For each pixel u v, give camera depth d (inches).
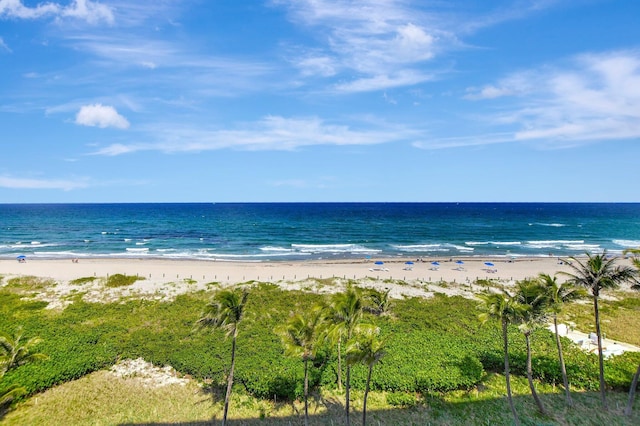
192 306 1749.5
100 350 1278.3
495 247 4042.8
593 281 976.3
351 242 4352.9
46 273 2479.1
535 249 3914.9
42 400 1048.2
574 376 1135.0
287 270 2723.9
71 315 1610.5
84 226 5895.7
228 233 5098.4
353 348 815.7
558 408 1026.7
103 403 1040.2
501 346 1321.4
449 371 1131.9
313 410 1017.5
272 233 5113.2
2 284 2140.7
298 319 900.0
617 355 1280.8
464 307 1777.8
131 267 2765.7
